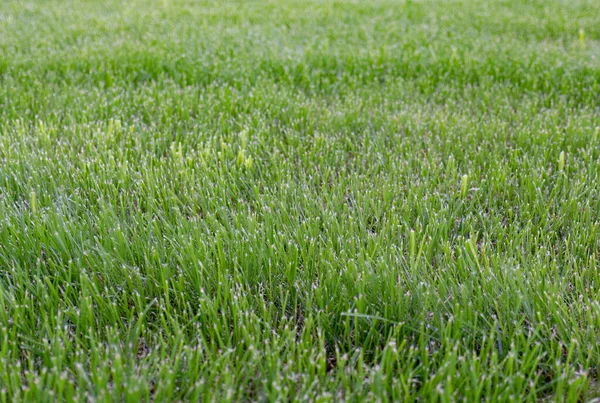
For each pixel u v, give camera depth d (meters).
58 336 1.88
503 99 4.48
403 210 2.82
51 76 4.88
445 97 4.66
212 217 2.60
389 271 2.25
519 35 6.78
